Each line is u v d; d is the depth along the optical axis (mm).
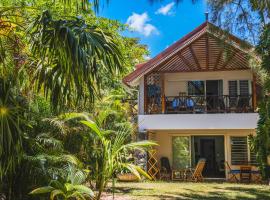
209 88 20500
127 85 19234
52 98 6633
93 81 6199
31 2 14117
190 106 18969
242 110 18406
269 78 11078
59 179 8266
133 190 13773
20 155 6727
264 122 10953
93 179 10789
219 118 18266
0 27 7242
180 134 20172
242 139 19391
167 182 17062
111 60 6188
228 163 19312
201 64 18906
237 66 18516
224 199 11961
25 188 8352
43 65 6652
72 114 9820
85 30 6051
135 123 19188
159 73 19281
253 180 17750
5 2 12312
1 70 6852
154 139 20141
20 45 7363
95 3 5855
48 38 5996
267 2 9602
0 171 6129
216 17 10641
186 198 12023
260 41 10422
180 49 17609
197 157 20422
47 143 8867
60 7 11094
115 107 14594
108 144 10203
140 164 17484
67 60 5758
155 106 19469
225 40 11680
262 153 11117
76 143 10773
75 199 8719
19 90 7348
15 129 6215
